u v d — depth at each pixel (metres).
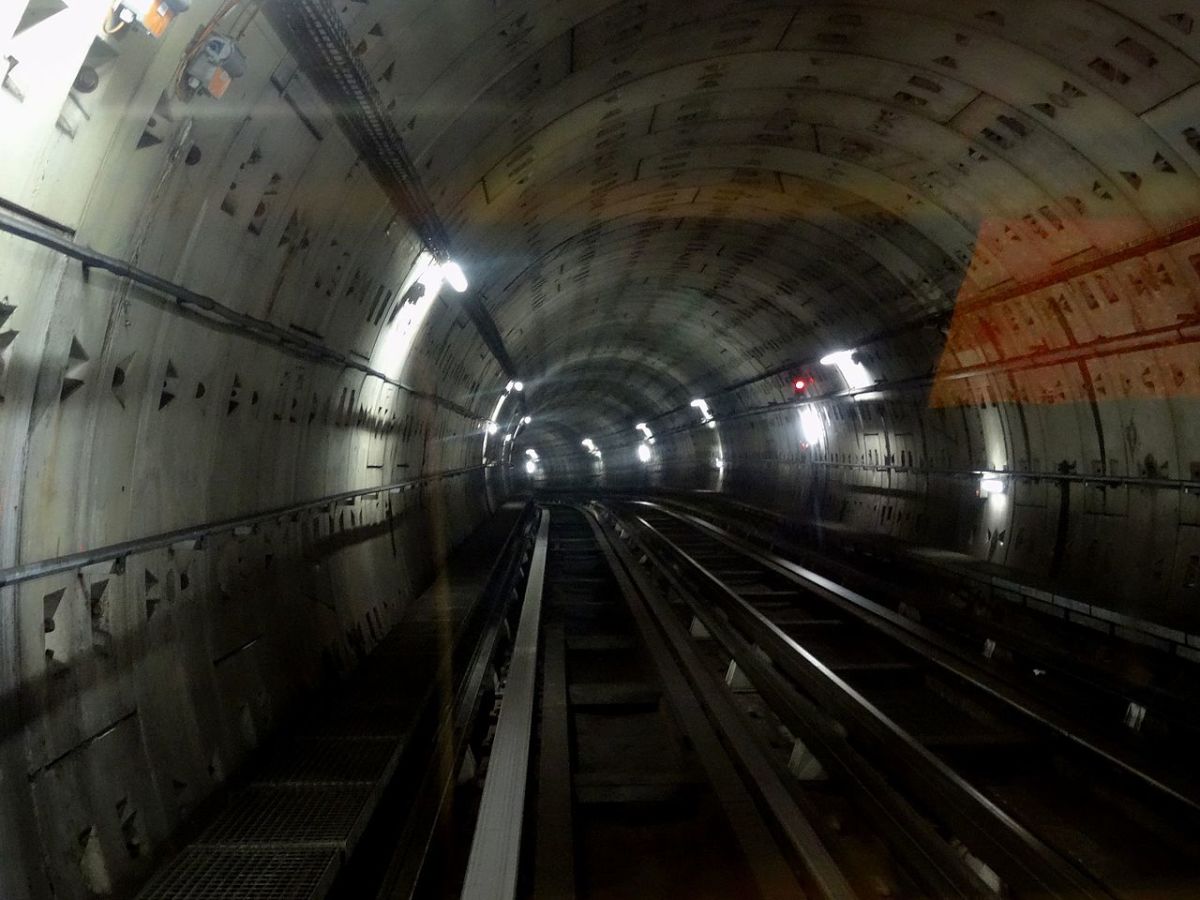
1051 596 9.45
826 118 9.20
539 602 11.46
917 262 11.64
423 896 4.30
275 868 3.64
